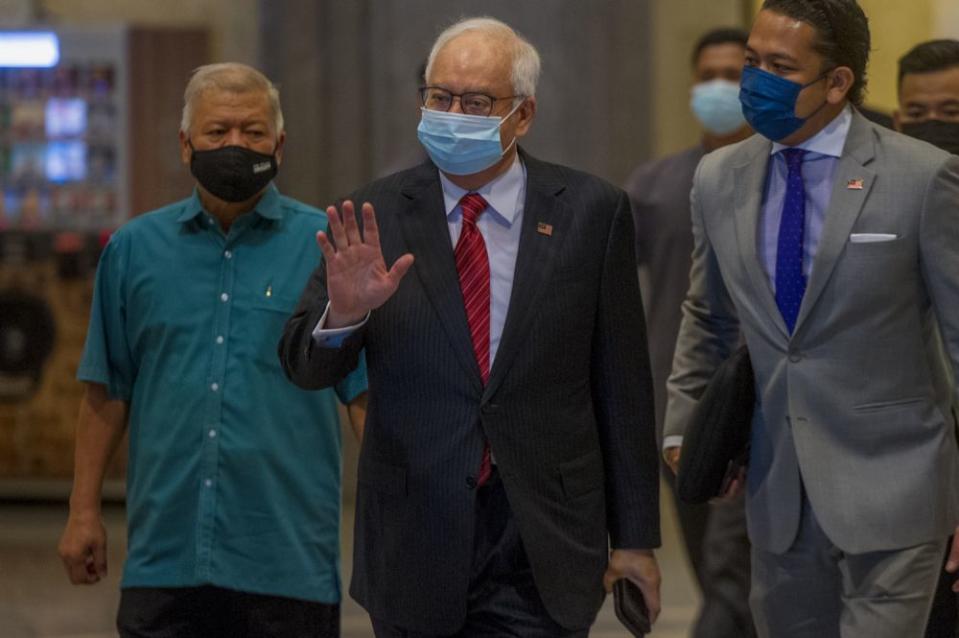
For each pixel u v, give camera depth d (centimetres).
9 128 2706
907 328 1164
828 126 1184
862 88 1195
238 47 2755
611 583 1149
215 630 1299
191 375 1283
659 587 1151
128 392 1330
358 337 1093
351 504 2745
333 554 1312
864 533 1161
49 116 2700
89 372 1307
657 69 2752
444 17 2759
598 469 1136
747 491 1236
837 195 1164
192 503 1277
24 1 2777
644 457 1142
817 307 1166
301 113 2742
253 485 1277
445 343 1102
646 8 2750
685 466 1234
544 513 1102
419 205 1130
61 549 1308
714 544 1644
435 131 1089
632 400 1139
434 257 1116
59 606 2195
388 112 2758
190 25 2742
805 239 1183
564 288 1109
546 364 1105
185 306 1289
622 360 1137
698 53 1852
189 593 1283
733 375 1212
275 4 2736
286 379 1288
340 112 2750
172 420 1283
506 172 1132
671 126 2755
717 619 1616
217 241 1298
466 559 1094
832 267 1156
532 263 1109
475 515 1100
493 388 1094
